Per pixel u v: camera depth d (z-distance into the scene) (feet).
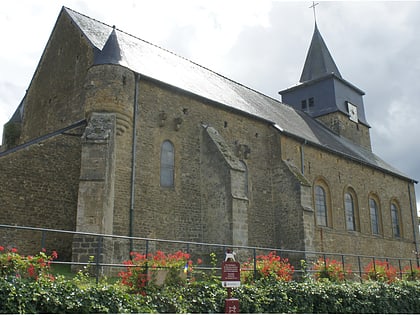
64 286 27.37
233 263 32.60
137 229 54.90
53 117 69.00
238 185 62.23
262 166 75.92
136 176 56.49
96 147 50.75
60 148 55.72
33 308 25.16
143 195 56.80
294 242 71.41
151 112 60.29
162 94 62.54
